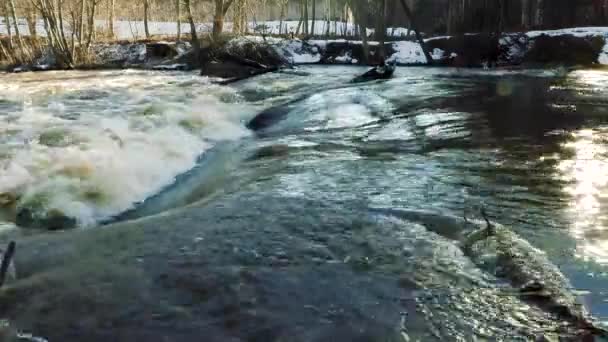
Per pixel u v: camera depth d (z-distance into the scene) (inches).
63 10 1432.1
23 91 565.3
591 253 149.3
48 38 1143.6
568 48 1093.1
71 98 506.0
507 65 1070.4
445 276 135.2
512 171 242.7
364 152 288.8
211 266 140.3
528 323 113.0
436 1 1487.5
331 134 345.4
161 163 277.0
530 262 140.3
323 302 121.2
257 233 165.0
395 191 213.2
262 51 985.5
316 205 194.4
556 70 908.0
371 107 425.7
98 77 822.5
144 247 155.0
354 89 532.7
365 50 1137.4
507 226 172.2
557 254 148.7
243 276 134.1
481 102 461.7
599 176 232.4
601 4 1300.4
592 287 128.9
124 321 113.7
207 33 1274.6
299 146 310.0
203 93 559.5
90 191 226.1
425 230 169.2
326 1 1822.1
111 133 317.7
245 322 112.9
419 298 123.5
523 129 343.6
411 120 380.8
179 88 616.7
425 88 555.5
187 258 145.6
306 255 147.7
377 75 685.9
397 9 1624.0
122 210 221.1
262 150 306.5
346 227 170.6
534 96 507.5
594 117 386.3
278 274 135.3
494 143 303.6
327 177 236.2
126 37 1576.0
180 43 1219.9
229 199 205.6
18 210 207.6
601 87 596.4
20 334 108.6
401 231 167.0
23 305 120.6
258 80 727.1
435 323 112.8
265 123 408.8
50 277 135.4
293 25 1955.0
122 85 657.6
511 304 121.1
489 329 110.8
